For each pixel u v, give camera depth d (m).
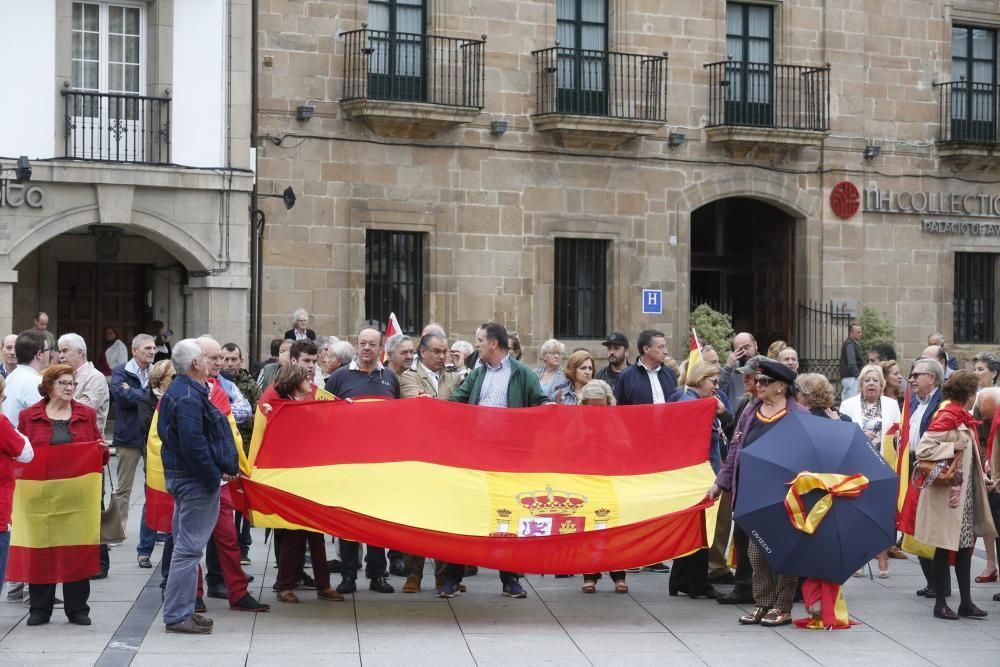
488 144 24.84
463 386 12.55
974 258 29.30
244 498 11.08
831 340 27.48
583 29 25.78
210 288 22.38
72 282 24.33
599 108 25.72
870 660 10.05
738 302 29.09
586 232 25.64
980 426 12.84
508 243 25.05
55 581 10.53
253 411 13.91
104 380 13.12
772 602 11.20
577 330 25.91
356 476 11.46
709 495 11.39
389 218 24.16
